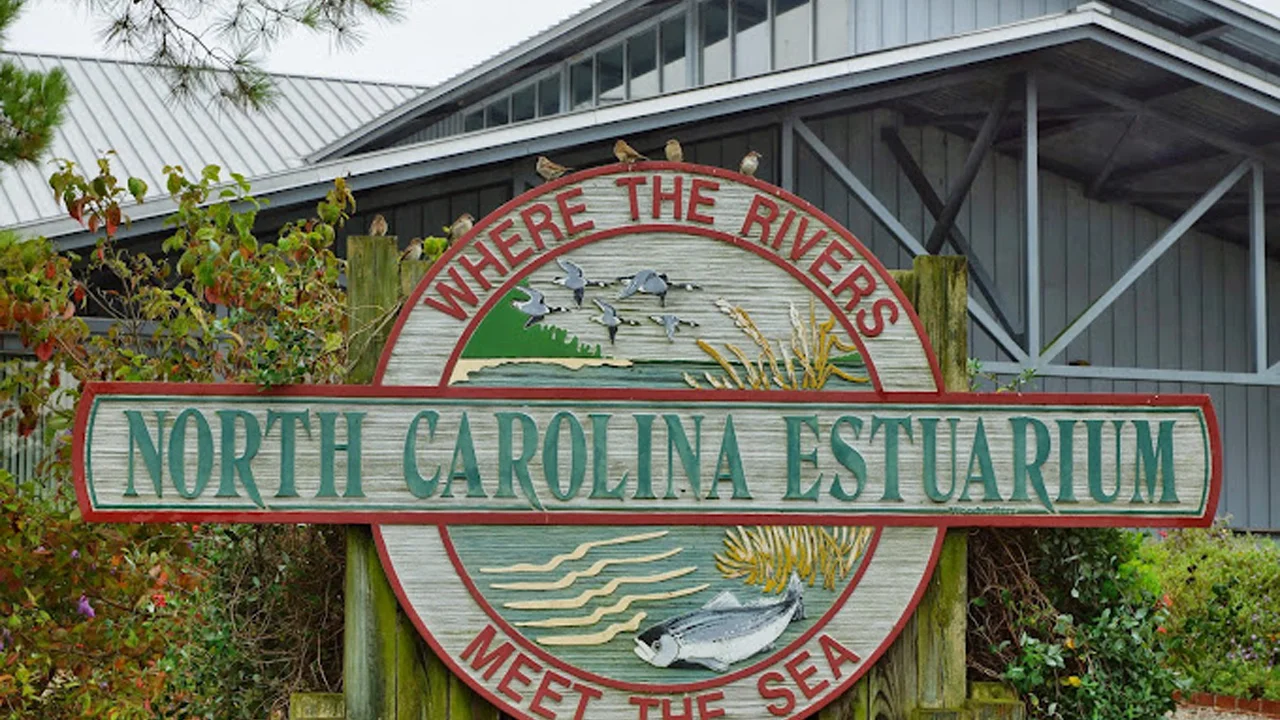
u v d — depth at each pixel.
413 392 4.57
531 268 4.66
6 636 6.59
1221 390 17.52
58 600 6.77
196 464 4.52
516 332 4.64
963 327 4.88
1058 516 4.72
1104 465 4.75
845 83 12.45
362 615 4.61
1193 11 15.76
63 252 10.95
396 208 12.22
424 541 4.55
